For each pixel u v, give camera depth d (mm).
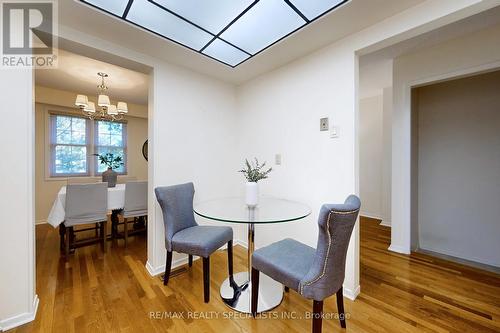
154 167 2145
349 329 1424
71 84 3400
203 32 1723
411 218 2676
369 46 1675
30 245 1477
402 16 1505
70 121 4062
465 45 2168
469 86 2504
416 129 2828
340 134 1846
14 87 1410
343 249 1251
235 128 2918
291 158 2248
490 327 1438
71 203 2461
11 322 1409
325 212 1134
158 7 1437
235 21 1594
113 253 2633
